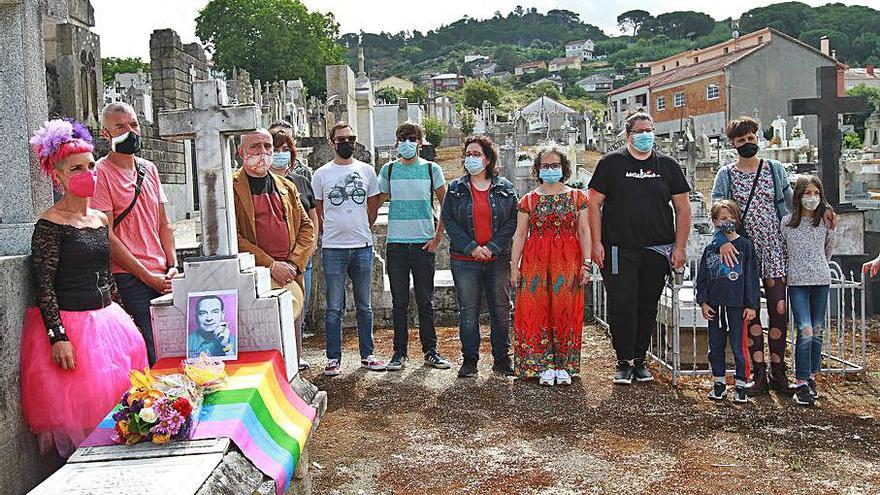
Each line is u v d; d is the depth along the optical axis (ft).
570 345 21.15
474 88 232.12
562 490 14.42
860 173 66.13
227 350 12.74
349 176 22.31
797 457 15.84
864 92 198.59
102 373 12.46
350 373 22.43
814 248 19.58
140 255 15.38
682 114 181.68
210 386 11.27
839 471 15.14
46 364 12.07
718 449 16.33
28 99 13.03
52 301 12.03
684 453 16.14
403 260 22.75
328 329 22.35
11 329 11.80
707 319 19.81
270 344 13.14
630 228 20.70
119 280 15.10
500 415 18.67
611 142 108.06
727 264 19.30
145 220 15.57
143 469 9.21
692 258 33.22
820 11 374.84
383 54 548.72
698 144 90.99
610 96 218.79
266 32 174.81
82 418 12.18
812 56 165.68
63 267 12.44
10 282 11.80
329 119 47.24
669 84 185.68
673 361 20.84
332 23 186.91
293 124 84.84
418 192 22.56
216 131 14.83
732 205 19.34
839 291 22.03
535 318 21.18
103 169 15.12
